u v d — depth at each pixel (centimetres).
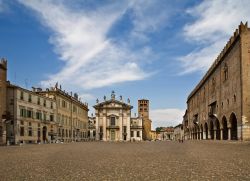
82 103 12212
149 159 2311
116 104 13450
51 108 8631
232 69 5491
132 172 1527
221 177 1316
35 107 7644
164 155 2747
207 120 8019
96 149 4091
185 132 14562
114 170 1614
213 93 7212
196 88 9819
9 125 6662
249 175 1360
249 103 4819
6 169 1698
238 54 5078
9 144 6231
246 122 4822
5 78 6412
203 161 2050
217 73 6750
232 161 1989
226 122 6300
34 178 1356
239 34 4953
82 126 12162
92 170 1619
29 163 2042
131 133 14675
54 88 9094
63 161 2170
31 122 7406
